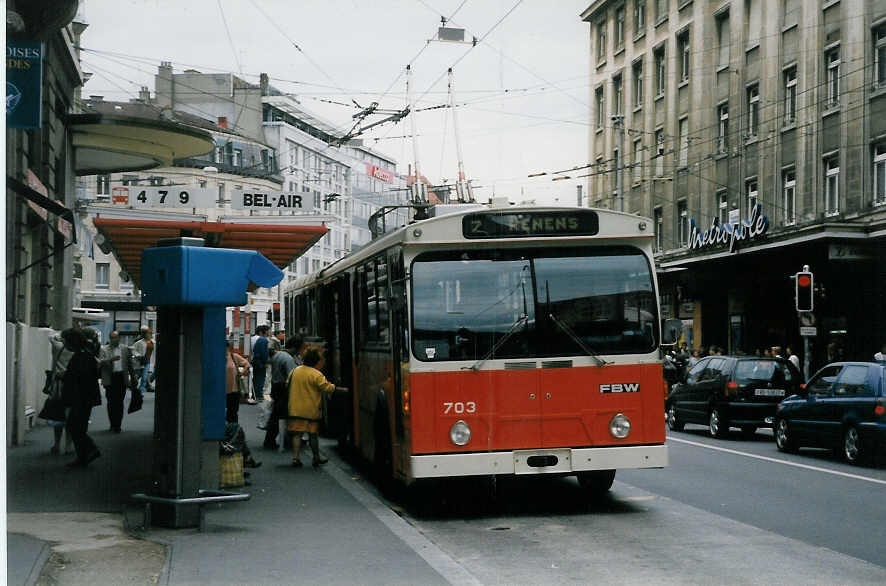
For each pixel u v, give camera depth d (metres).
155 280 9.61
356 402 14.70
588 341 10.79
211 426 11.04
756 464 16.30
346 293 15.67
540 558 8.62
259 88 88.50
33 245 21.66
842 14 32.09
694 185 42.62
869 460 16.44
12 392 16.70
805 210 33.88
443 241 10.72
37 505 10.78
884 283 29.73
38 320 21.77
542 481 13.98
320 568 7.89
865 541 9.34
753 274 35.16
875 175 30.75
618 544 9.26
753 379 21.53
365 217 116.44
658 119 46.41
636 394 10.81
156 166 29.12
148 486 12.15
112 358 19.30
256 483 13.20
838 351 28.67
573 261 10.90
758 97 37.59
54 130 22.88
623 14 50.34
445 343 10.62
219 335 10.96
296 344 17.67
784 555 8.66
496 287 10.77
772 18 36.34
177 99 85.31
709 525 10.27
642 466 10.77
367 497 11.91
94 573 7.61
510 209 10.82
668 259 41.84
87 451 13.99
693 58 42.59
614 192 51.22
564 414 10.69
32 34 17.16
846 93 31.77
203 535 9.31
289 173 93.75
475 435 10.57
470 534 9.90
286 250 21.89
